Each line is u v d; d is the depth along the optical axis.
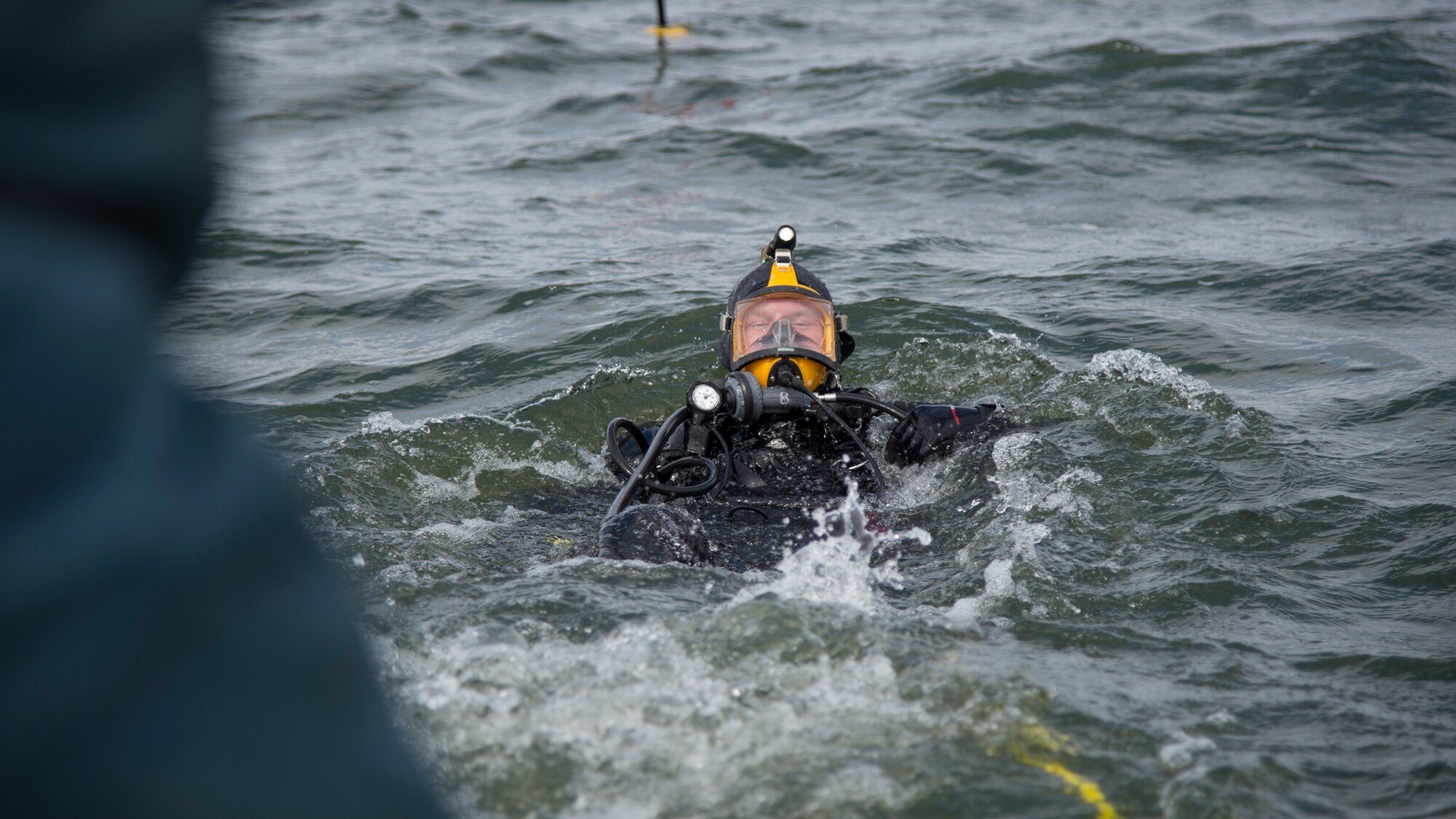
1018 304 21.05
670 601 9.65
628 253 24.72
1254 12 51.78
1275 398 16.48
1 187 1.00
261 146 35.31
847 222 26.91
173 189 1.07
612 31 53.44
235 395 17.66
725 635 8.37
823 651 8.22
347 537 12.22
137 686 1.04
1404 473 13.17
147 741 1.04
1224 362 18.22
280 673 1.15
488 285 22.66
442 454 14.99
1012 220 26.80
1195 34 45.88
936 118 35.59
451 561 11.84
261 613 1.15
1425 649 8.98
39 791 1.00
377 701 1.26
